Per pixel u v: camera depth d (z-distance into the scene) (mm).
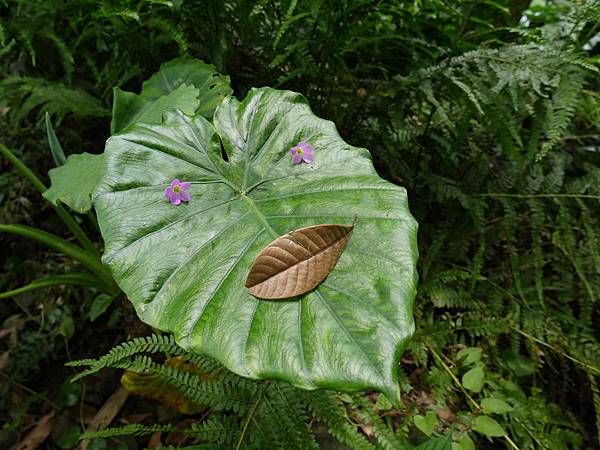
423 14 1049
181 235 517
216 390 689
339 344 388
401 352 381
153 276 482
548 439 776
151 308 462
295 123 623
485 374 851
